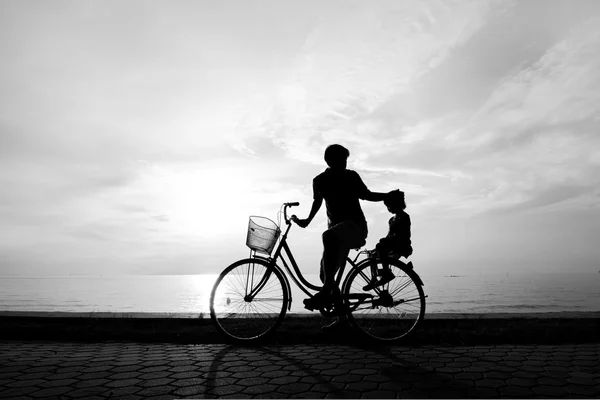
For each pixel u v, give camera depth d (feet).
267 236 13.78
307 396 8.48
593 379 9.59
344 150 14.19
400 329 14.30
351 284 13.82
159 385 9.32
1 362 11.52
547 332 14.25
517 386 9.08
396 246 13.92
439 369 10.48
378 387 9.04
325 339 14.12
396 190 14.30
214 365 11.03
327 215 14.05
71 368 10.85
